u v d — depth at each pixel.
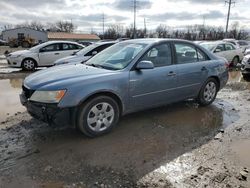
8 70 12.54
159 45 4.99
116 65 4.65
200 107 5.96
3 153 3.68
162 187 2.95
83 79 4.05
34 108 4.00
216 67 5.94
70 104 3.86
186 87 5.39
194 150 3.84
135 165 3.39
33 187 2.94
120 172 3.23
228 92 7.70
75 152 3.72
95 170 3.27
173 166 3.39
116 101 4.39
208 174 3.21
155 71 4.79
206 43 13.40
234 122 5.04
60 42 12.94
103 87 4.11
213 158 3.61
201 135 4.39
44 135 4.29
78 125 4.04
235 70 12.59
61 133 4.36
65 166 3.36
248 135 4.43
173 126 4.76
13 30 62.69
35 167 3.33
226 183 3.03
